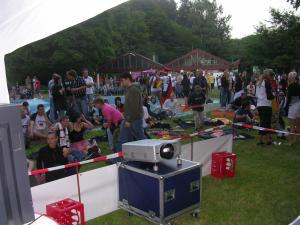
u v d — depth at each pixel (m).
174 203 3.53
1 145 1.40
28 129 7.67
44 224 1.59
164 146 3.48
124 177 3.87
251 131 8.89
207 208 4.18
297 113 7.31
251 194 4.62
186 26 90.62
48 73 40.72
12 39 2.59
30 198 1.53
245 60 43.31
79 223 3.46
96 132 8.88
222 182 5.11
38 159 4.41
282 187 4.89
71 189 3.69
